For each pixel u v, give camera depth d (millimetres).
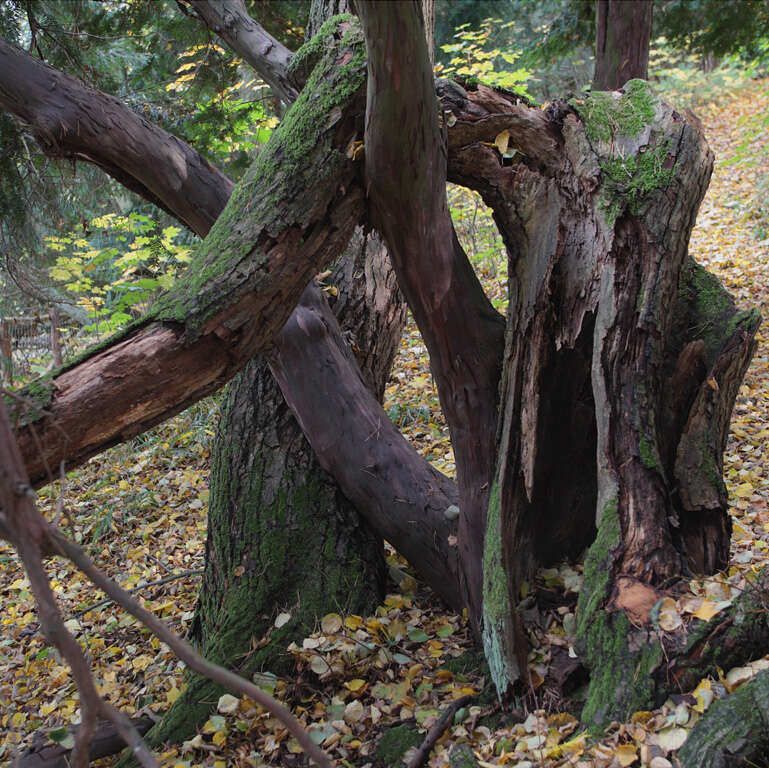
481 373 2748
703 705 1926
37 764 2625
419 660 2834
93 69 4355
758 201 8352
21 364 7301
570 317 2562
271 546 3182
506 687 2346
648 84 2750
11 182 4305
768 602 2041
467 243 7219
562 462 2781
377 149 2119
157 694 3127
